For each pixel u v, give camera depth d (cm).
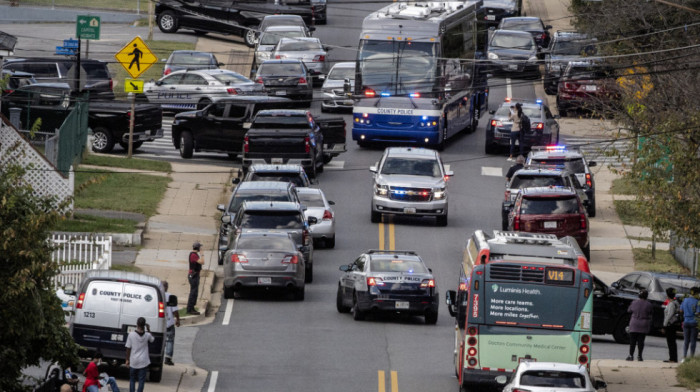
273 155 15275
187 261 12356
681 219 10144
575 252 7912
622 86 16525
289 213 11869
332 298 11575
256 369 8900
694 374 8725
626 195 16412
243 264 11138
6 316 5853
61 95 15600
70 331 8231
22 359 6097
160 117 17175
